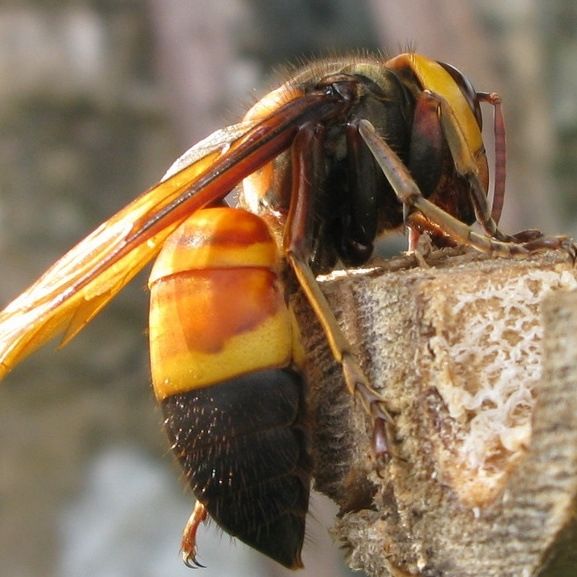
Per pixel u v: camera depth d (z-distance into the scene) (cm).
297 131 11
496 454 10
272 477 11
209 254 11
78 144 32
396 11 22
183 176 11
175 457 11
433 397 10
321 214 11
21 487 29
